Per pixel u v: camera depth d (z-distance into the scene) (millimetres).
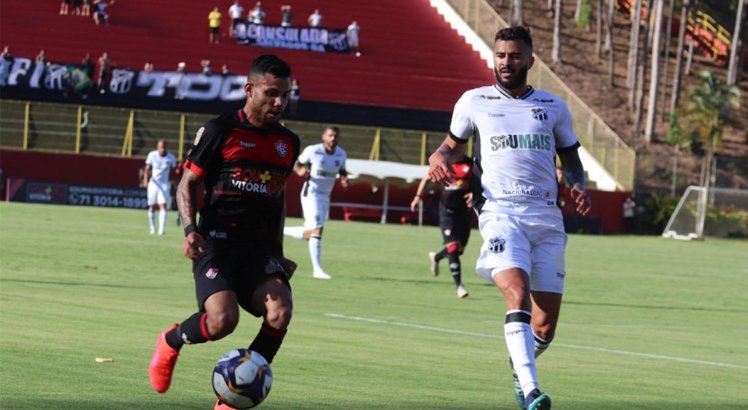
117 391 20328
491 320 40469
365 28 162750
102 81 130375
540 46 193125
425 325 37281
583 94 181375
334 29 153375
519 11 185625
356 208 127875
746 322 46344
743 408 22859
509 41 22016
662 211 139000
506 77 22062
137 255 60281
